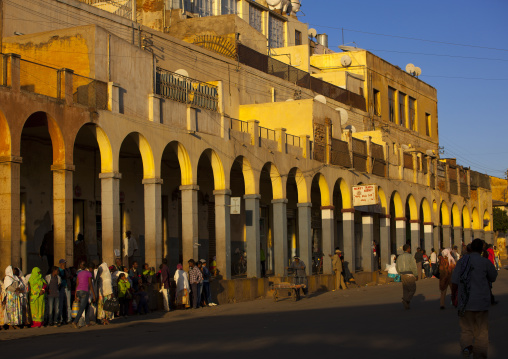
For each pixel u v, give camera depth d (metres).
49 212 22.84
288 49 44.53
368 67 47.88
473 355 10.16
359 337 12.91
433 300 21.50
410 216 43.47
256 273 27.34
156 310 21.19
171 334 14.52
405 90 53.44
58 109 18.44
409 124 54.12
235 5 43.78
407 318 16.09
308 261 30.84
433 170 46.62
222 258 25.48
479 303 9.98
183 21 35.78
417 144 55.00
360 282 34.81
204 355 11.16
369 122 46.94
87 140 23.05
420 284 31.25
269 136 31.19
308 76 40.28
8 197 16.83
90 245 24.47
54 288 16.94
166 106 23.12
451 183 49.25
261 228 35.59
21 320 16.30
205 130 24.98
